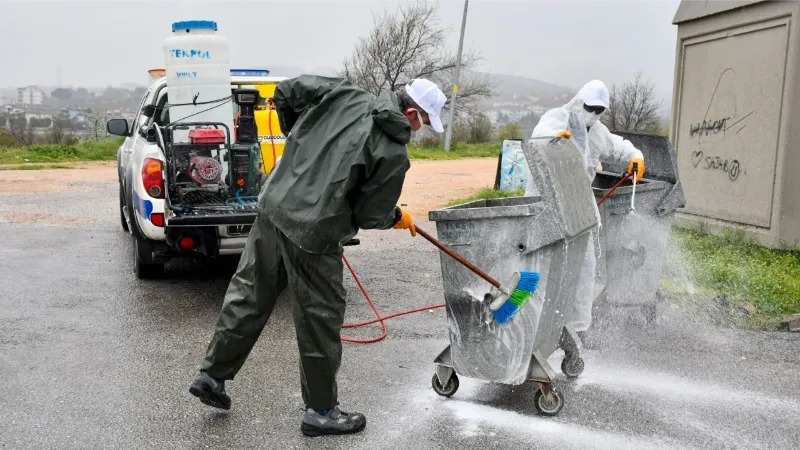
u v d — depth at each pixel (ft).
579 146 17.66
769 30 25.29
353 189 11.30
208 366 12.25
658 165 18.35
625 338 17.30
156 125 19.92
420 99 11.71
